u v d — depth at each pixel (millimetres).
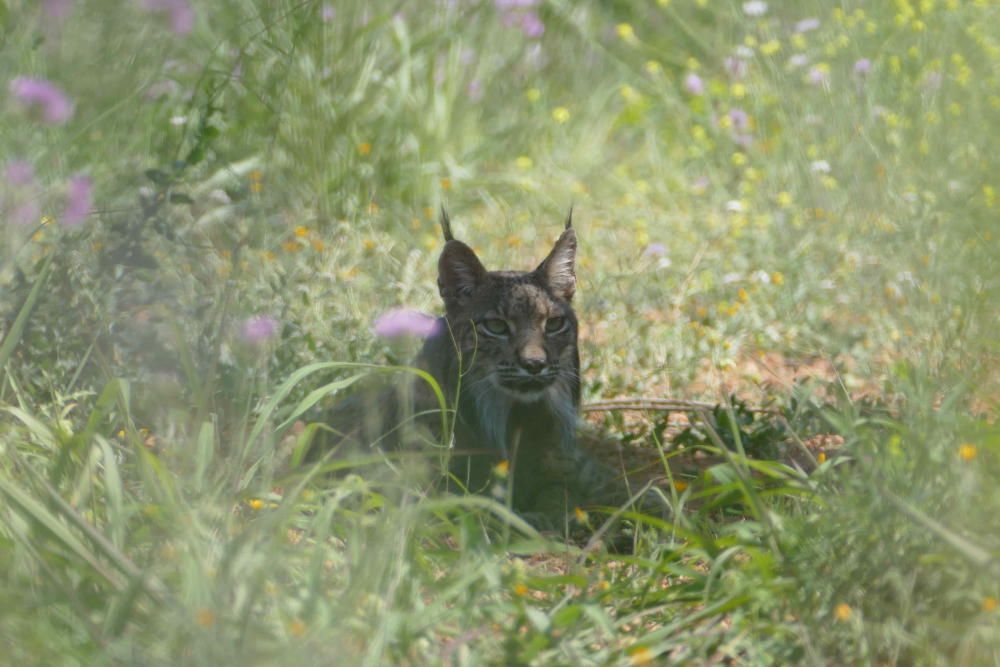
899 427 7113
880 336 12430
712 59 22438
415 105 17875
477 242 15766
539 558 8094
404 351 10539
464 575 6352
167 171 11062
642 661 5547
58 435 7391
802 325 13227
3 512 6469
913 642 5879
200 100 14703
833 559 6328
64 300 9539
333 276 12883
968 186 13016
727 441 10320
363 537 6734
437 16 19453
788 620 6277
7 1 12750
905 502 6344
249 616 5496
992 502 6320
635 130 20797
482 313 9531
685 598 6590
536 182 18125
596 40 22922
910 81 18141
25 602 5742
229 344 10031
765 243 15305
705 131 19875
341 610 5703
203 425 7410
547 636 5715
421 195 17031
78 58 12906
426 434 9188
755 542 6738
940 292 11367
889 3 20344
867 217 15594
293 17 15672
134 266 10062
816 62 19375
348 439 9680
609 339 12867
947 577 6105
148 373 9586
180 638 5430
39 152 11719
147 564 6270
